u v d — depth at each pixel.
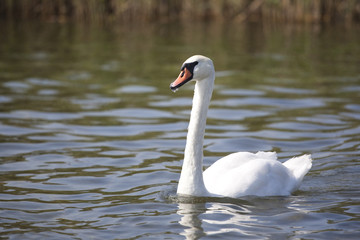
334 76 21.98
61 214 9.27
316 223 8.85
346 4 37.41
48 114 16.25
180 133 14.58
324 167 11.86
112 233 8.48
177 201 9.83
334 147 13.29
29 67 23.59
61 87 19.98
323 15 38.06
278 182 10.34
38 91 19.28
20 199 9.94
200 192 9.92
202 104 9.75
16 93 18.88
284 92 19.34
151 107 17.38
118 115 16.36
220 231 8.52
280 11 38.19
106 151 12.98
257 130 14.84
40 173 11.41
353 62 25.00
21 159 12.29
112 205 9.69
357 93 19.05
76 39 31.62
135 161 12.30
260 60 25.62
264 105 17.59
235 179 10.16
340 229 8.59
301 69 23.53
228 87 20.20
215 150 13.25
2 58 25.67
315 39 31.59
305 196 10.20
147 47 29.05
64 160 12.28
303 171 10.67
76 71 22.92
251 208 9.50
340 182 10.94
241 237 8.30
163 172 11.55
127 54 27.05
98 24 37.66
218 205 9.62
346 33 33.59
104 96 18.73
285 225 8.77
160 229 8.62
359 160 12.23
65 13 38.94
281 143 13.73
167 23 38.06
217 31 34.75
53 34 33.25
